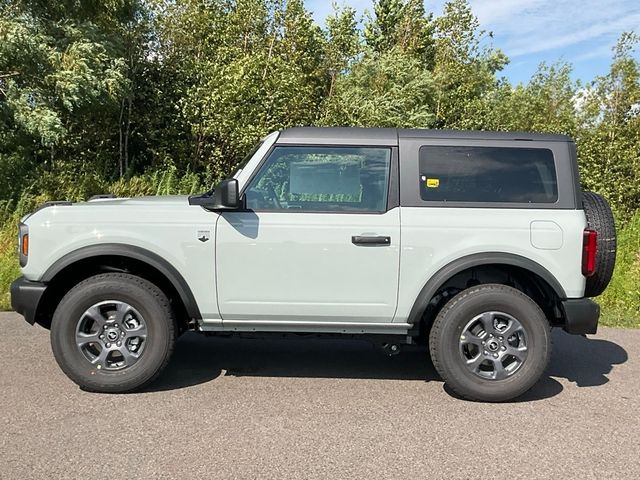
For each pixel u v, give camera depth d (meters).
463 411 4.34
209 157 15.56
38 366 5.06
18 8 12.77
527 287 4.81
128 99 14.50
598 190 15.03
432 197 4.52
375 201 4.52
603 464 3.53
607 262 4.59
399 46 21.86
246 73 14.20
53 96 12.76
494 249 4.44
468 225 4.45
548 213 4.49
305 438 3.80
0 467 3.33
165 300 4.49
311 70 19.02
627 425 4.13
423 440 3.82
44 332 6.07
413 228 4.44
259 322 4.56
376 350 5.90
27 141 12.86
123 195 12.98
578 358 5.80
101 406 4.25
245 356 5.61
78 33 12.93
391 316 4.52
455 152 4.58
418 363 5.51
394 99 17.56
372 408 4.36
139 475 3.27
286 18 17.66
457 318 4.45
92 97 12.70
